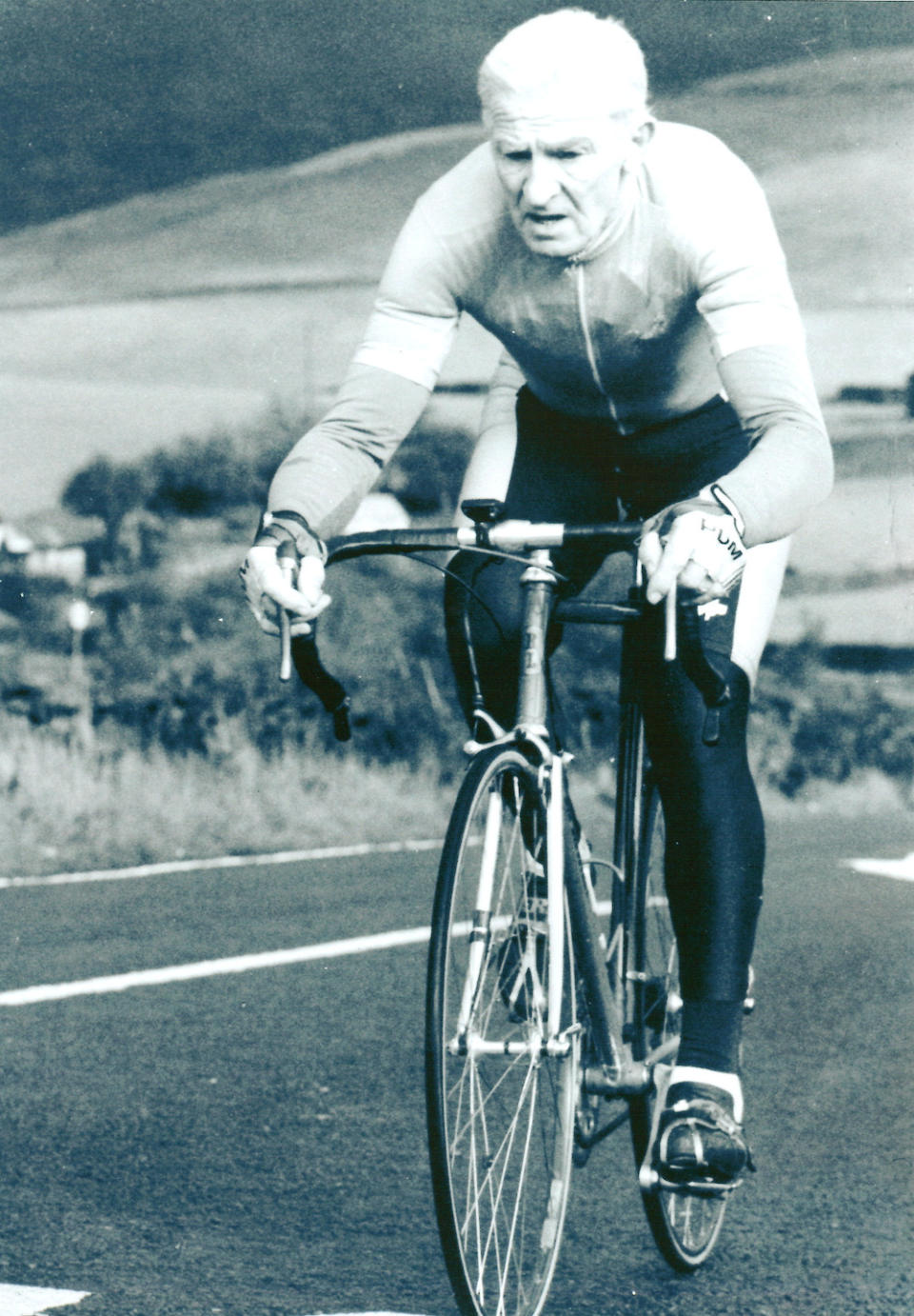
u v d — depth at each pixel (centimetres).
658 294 310
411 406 327
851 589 1670
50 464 1603
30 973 607
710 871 303
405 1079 471
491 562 323
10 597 1385
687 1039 301
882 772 1477
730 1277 331
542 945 291
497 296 319
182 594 1443
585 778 1296
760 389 301
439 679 1366
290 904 763
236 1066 482
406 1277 327
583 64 290
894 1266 336
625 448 343
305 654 298
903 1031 528
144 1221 358
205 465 1633
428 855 959
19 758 1094
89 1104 444
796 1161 402
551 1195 301
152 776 1117
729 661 309
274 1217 362
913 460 1716
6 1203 369
